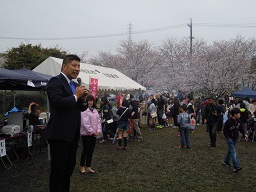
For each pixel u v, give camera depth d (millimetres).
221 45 27562
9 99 17094
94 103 5586
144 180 5289
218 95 25109
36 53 20141
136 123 10117
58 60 10492
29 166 6234
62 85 2678
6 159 6828
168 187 4887
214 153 7973
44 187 4809
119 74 15133
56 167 2689
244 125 10250
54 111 2686
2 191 4570
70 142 2738
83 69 11836
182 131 8766
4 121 7789
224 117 12422
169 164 6617
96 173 5715
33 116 8062
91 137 5500
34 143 8383
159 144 9422
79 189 4688
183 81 28000
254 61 26594
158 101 14211
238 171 6023
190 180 5336
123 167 6270
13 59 19453
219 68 24641
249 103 13125
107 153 7836
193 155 7676
